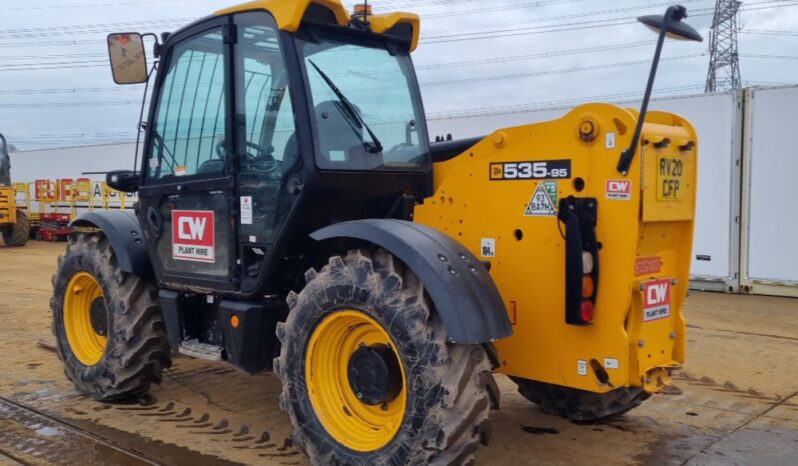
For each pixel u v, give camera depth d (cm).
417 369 294
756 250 901
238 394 486
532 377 340
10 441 398
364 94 380
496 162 347
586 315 313
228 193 377
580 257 310
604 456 374
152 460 369
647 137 307
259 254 374
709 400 472
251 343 369
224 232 383
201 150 396
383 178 372
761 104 880
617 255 309
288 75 346
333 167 349
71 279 482
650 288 321
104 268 452
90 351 482
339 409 333
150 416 441
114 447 387
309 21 353
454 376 290
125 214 474
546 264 330
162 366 459
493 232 349
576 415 420
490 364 307
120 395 459
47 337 670
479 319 290
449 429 287
